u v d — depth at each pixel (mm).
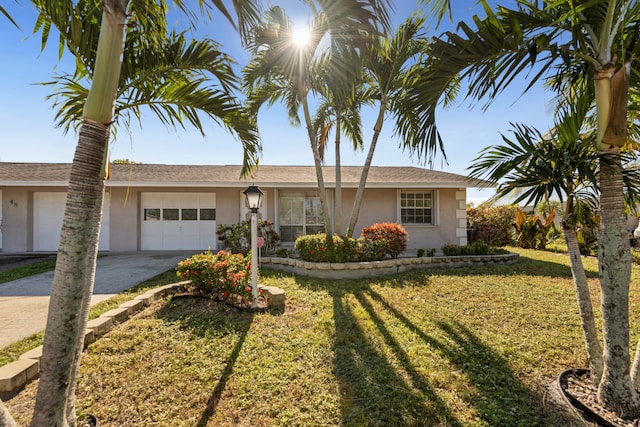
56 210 9789
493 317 4082
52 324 1529
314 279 6164
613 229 2219
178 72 2895
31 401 2354
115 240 9672
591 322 2561
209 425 2164
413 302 4680
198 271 4711
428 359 3000
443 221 10016
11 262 8148
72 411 1911
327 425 2154
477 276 6289
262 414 2271
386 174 11086
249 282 4531
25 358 2729
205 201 10312
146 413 2268
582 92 2621
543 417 2223
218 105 3246
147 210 10039
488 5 2057
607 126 2086
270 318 3975
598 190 2289
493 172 2492
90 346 3154
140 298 4406
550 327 3770
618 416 2193
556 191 2266
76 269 1544
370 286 5559
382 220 10086
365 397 2434
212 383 2613
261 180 9758
